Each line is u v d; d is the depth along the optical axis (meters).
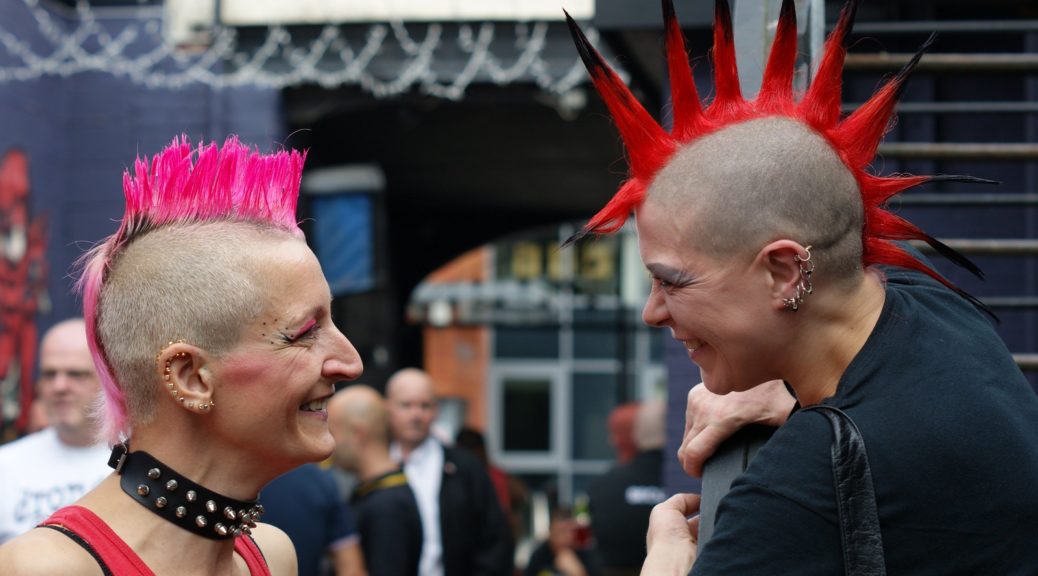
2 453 3.29
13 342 6.47
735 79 1.42
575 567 6.44
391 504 4.81
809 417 1.31
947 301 1.46
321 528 4.07
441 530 5.02
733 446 1.60
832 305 1.36
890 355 1.33
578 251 11.31
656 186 1.38
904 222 1.41
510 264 11.25
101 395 1.44
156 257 1.38
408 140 8.02
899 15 4.59
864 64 2.86
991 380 1.34
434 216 9.88
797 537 1.27
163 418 1.39
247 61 7.00
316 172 7.53
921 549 1.26
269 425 1.39
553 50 6.81
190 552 1.40
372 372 8.88
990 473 1.27
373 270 7.56
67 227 6.98
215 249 1.38
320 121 7.60
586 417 13.05
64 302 7.00
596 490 5.27
